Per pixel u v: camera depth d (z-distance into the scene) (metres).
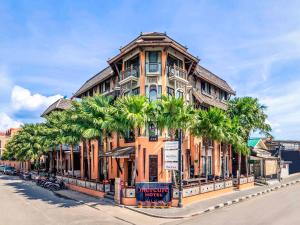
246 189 31.72
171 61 29.95
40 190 32.31
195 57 31.05
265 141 53.75
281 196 27.31
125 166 29.83
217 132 26.38
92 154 38.25
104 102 28.02
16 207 21.70
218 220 17.09
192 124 23.52
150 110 23.66
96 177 37.03
